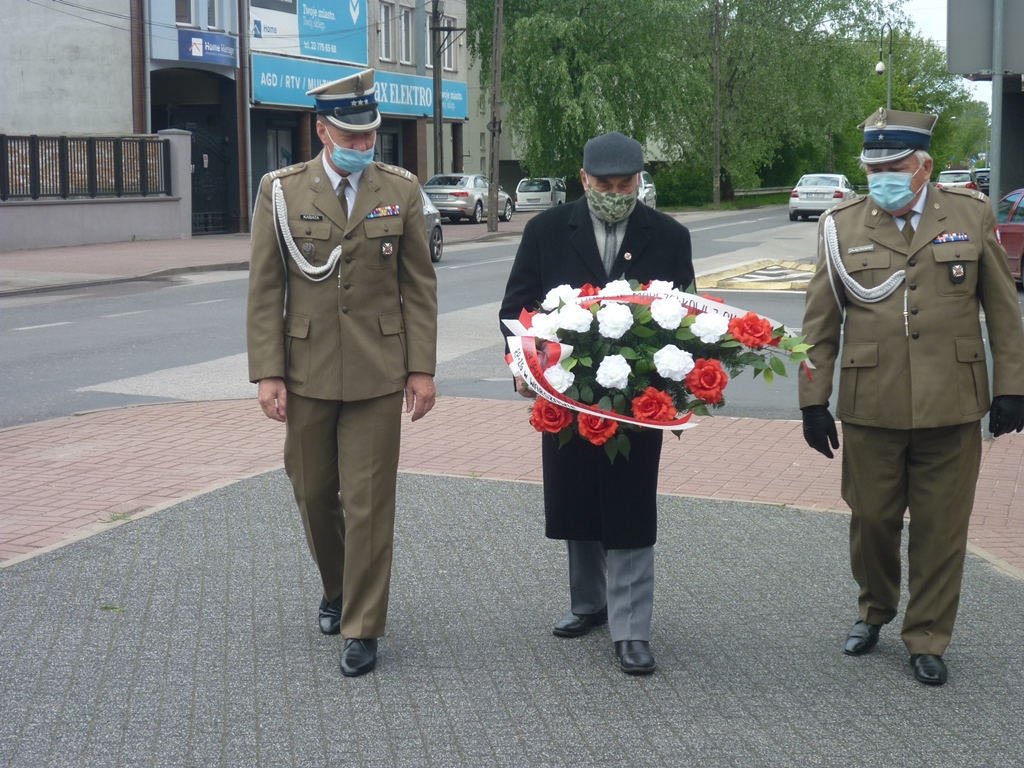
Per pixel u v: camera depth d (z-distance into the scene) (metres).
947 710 3.96
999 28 8.15
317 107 4.26
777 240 30.41
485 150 55.81
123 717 3.88
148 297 18.06
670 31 45.56
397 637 4.65
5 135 24.89
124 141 27.95
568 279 4.46
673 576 5.41
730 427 8.69
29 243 25.48
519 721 3.87
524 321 4.23
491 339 13.50
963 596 5.12
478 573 5.43
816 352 4.38
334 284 4.30
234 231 33.12
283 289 4.38
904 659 4.44
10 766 3.53
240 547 5.76
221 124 33.00
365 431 4.34
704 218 44.19
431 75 43.72
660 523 6.26
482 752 3.64
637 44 44.50
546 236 4.50
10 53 30.09
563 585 5.28
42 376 11.17
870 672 4.31
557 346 4.05
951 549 4.24
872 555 4.41
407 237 4.45
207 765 3.54
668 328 4.04
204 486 7.00
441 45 41.31
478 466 7.51
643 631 4.33
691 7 45.88
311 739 3.73
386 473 4.36
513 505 6.58
